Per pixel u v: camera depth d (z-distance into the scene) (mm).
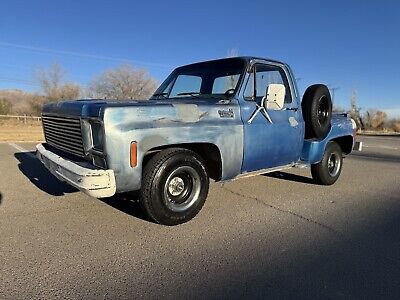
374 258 3262
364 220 4371
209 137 3990
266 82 4855
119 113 3383
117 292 2623
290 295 2611
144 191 3750
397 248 3504
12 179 6453
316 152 5578
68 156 4215
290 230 3965
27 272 2902
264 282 2793
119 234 3746
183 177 4020
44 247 3398
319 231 3947
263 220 4301
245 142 4391
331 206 5000
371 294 2646
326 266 3084
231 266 3057
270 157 4801
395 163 10164
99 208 4613
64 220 4164
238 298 2562
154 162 3742
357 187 6340
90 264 3062
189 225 4055
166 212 3867
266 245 3521
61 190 5590
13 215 4348
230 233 3836
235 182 6465
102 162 3453
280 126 4875
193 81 5141
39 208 4633
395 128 47719
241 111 4395
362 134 37406
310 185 6379
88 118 3494
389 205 5117
